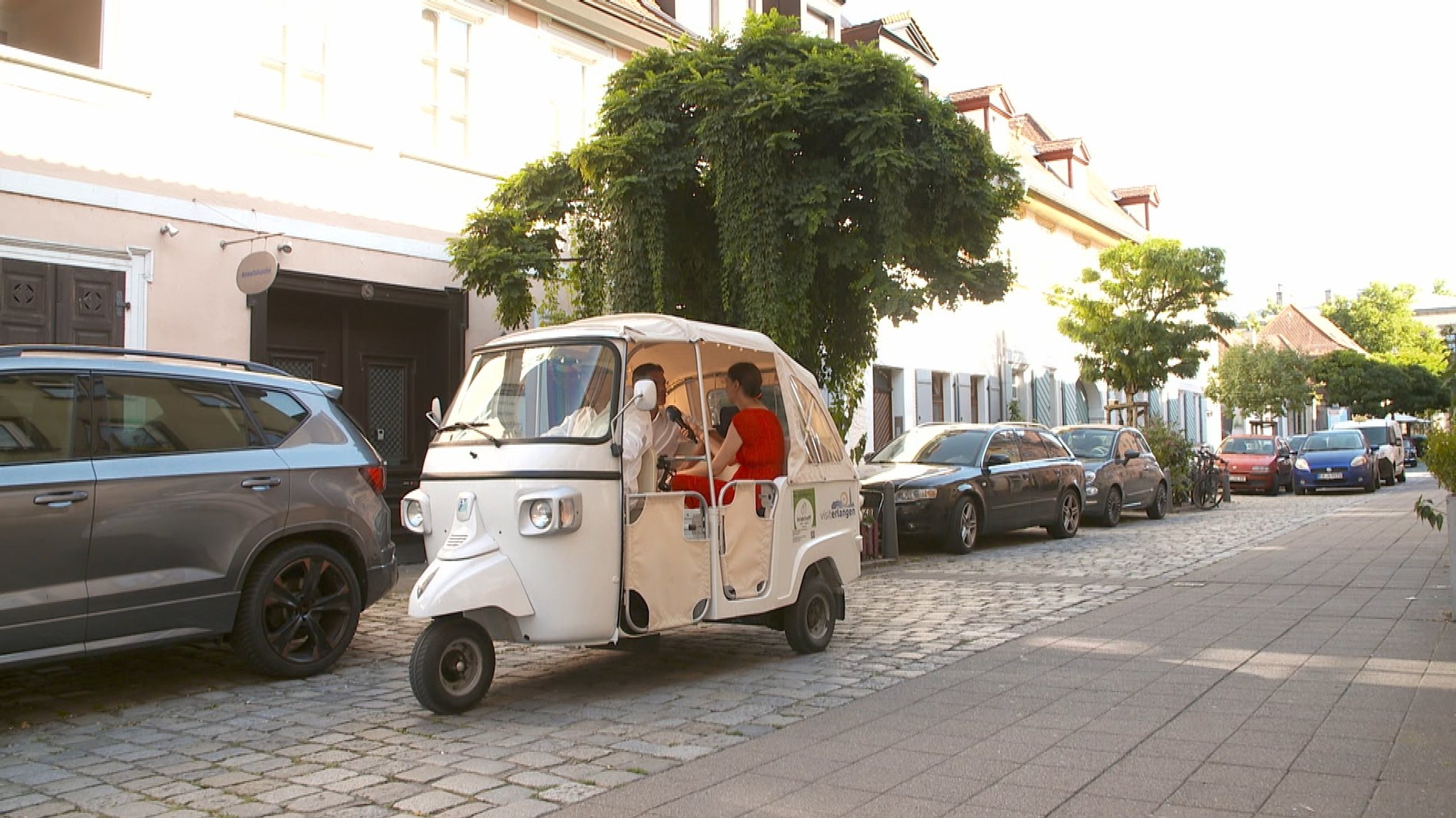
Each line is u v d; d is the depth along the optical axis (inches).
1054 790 179.8
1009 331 1137.4
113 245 425.1
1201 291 976.9
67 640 238.1
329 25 512.4
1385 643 298.2
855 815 169.8
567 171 498.9
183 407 270.1
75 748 221.0
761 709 241.6
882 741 213.2
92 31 430.3
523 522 238.7
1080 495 669.3
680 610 261.7
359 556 300.4
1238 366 1553.9
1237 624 335.9
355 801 182.1
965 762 197.0
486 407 263.1
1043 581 450.9
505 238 498.0
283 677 281.9
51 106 410.0
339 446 301.3
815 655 304.2
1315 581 430.6
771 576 287.7
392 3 541.3
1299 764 190.5
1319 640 305.1
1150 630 330.0
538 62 617.9
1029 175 1124.5
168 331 442.0
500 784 189.3
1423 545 561.9
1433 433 345.1
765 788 184.2
